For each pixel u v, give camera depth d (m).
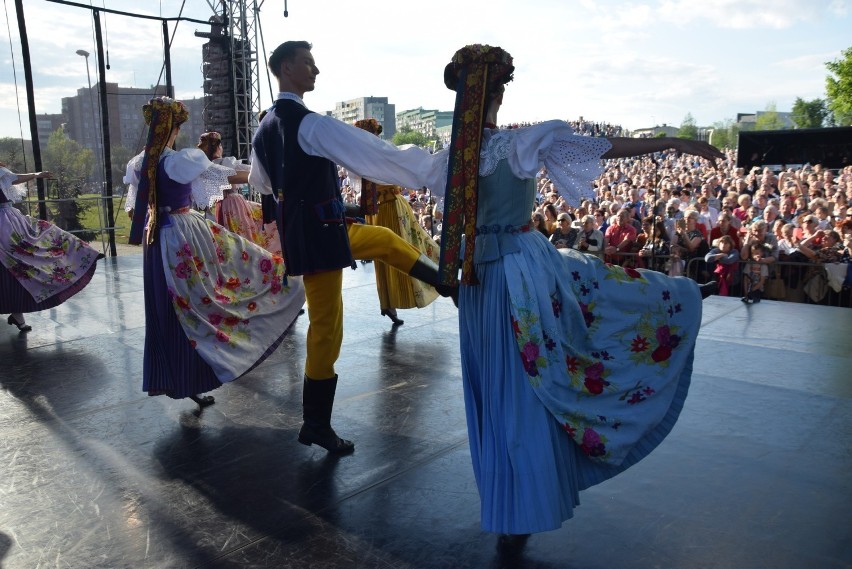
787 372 3.98
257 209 5.71
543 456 2.09
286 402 3.66
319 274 2.86
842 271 6.99
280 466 2.87
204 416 3.47
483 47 2.13
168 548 2.26
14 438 3.21
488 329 2.21
